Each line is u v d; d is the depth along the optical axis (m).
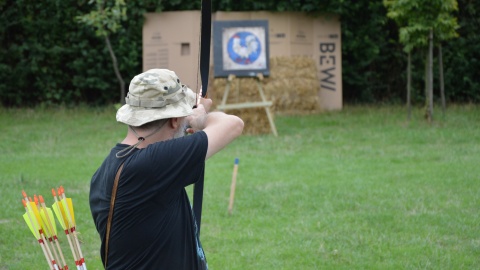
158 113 3.34
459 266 6.45
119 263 3.36
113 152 3.44
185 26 15.55
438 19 13.28
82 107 16.34
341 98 16.31
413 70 16.77
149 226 3.32
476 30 16.67
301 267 6.52
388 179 9.55
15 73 16.22
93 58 16.30
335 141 12.45
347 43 16.42
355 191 8.96
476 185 9.12
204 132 3.43
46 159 11.08
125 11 14.31
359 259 6.68
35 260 6.71
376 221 7.75
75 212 8.10
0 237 7.33
